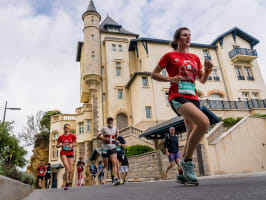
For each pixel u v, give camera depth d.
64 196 3.46
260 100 26.73
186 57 2.86
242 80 28.56
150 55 27.22
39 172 16.00
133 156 14.65
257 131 13.10
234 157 11.51
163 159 11.62
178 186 3.02
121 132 22.56
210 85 27.59
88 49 28.34
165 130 12.77
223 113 24.38
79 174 14.54
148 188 3.49
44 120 38.16
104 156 6.86
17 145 16.31
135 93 25.06
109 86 27.16
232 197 1.50
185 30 2.96
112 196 2.71
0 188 1.41
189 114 2.32
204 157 10.52
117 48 29.34
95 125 25.45
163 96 24.61
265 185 2.00
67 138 6.73
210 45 29.59
